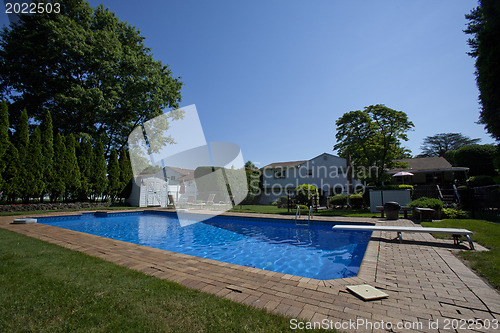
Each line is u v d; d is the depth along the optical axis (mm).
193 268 3879
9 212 12875
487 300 2680
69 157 16141
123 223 13062
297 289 3010
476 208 11750
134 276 3426
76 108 18344
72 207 16469
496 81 5445
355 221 9469
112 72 19656
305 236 8875
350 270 5051
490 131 5871
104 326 2115
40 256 4438
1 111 12945
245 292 2910
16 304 2502
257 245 7625
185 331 2047
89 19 19750
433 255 4668
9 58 17438
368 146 19109
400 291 2943
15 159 13258
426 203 10086
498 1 5340
